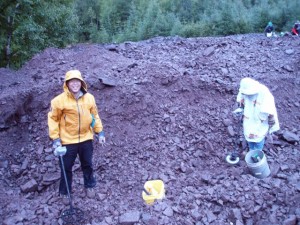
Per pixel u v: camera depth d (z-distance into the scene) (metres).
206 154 5.14
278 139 5.55
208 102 5.91
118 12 27.83
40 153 5.21
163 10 26.12
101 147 5.16
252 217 4.15
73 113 3.82
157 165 4.91
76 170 4.89
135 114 5.53
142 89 5.84
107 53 7.86
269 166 4.89
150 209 4.14
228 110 5.79
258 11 22.62
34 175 4.90
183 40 10.08
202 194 4.40
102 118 5.51
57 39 15.76
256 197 4.30
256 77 6.95
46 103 5.93
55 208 4.27
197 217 4.07
